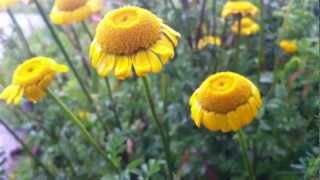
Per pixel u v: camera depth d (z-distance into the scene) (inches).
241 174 5.2
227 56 6.1
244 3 5.6
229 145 5.4
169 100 5.8
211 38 6.0
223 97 3.6
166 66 5.8
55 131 5.8
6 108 6.7
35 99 4.2
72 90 6.4
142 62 3.7
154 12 5.8
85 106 6.2
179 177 5.2
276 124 5.1
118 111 6.1
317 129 5.2
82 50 7.1
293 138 5.2
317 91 5.4
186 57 5.9
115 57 3.7
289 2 6.1
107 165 5.5
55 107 5.8
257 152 5.3
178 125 5.5
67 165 5.8
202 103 3.7
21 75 4.1
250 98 3.7
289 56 6.2
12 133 5.6
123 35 3.7
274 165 5.2
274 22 6.5
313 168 4.2
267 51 6.3
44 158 5.8
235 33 6.3
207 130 5.5
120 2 5.9
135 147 5.6
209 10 6.6
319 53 5.4
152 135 5.7
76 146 5.8
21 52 6.5
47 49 7.4
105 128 5.8
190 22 6.0
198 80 5.7
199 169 5.3
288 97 5.4
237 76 3.7
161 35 3.8
